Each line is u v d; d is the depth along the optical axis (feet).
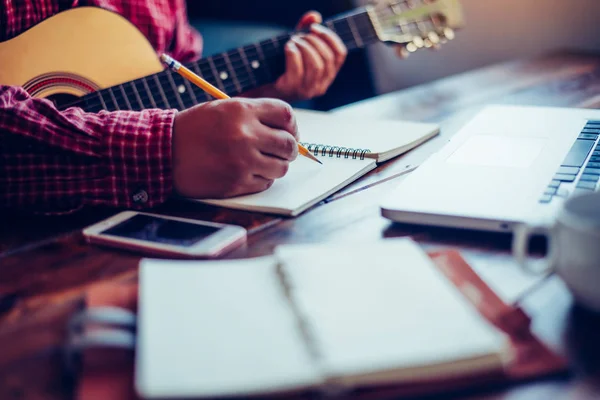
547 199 2.08
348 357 1.35
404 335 1.41
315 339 1.40
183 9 4.59
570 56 4.55
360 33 4.25
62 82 3.38
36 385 1.48
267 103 2.52
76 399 1.41
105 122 2.52
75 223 2.41
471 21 5.89
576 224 1.58
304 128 3.22
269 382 1.30
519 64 4.46
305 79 3.97
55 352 1.59
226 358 1.37
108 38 3.51
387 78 6.70
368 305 1.52
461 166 2.43
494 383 1.41
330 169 2.70
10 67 3.24
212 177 2.43
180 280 1.67
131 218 2.35
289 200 2.41
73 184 2.49
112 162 2.47
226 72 3.69
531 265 1.89
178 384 1.30
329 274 1.66
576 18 5.21
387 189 2.54
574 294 1.65
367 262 1.71
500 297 1.68
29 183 2.48
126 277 1.97
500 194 2.16
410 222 2.16
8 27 3.41
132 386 1.43
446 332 1.41
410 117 3.51
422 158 2.85
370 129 3.15
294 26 6.64
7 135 2.43
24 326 1.73
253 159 2.40
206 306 1.56
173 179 2.47
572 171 2.28
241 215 2.39
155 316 1.52
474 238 2.07
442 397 1.39
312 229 2.24
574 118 2.89
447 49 6.15
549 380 1.43
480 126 2.90
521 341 1.53
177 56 4.59
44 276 2.01
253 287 1.64
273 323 1.49
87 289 1.91
